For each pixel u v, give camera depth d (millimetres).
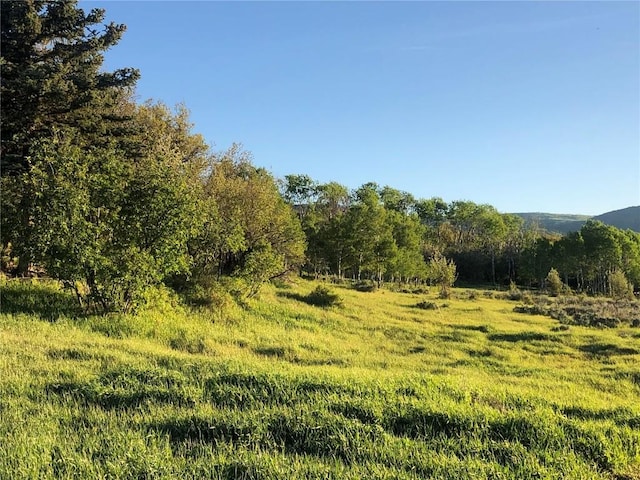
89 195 13484
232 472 4293
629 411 7016
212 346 12195
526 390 8680
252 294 20578
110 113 21125
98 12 19172
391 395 6730
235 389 6688
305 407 5906
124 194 14148
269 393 6727
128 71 19984
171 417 5648
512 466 4672
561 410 6965
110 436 5047
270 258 20594
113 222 14031
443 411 5871
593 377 11477
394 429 5629
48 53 18906
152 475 4191
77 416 5711
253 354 12180
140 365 8172
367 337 17406
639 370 12203
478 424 5629
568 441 5301
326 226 50594
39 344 9523
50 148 14102
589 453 5082
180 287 17984
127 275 13297
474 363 13641
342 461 4715
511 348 16500
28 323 11414
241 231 19781
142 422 5562
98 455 4672
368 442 5020
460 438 5258
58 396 6410
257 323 16953
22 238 13391
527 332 19094
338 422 5441
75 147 14383
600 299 46500
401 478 4266
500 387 8656
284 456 4668
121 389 6570
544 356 15352
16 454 4516
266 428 5273
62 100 17562
